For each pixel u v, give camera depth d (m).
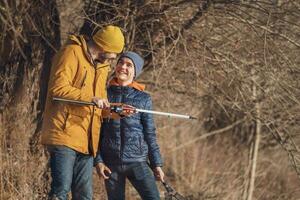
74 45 7.00
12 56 10.58
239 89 11.53
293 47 11.25
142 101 7.38
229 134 16.06
